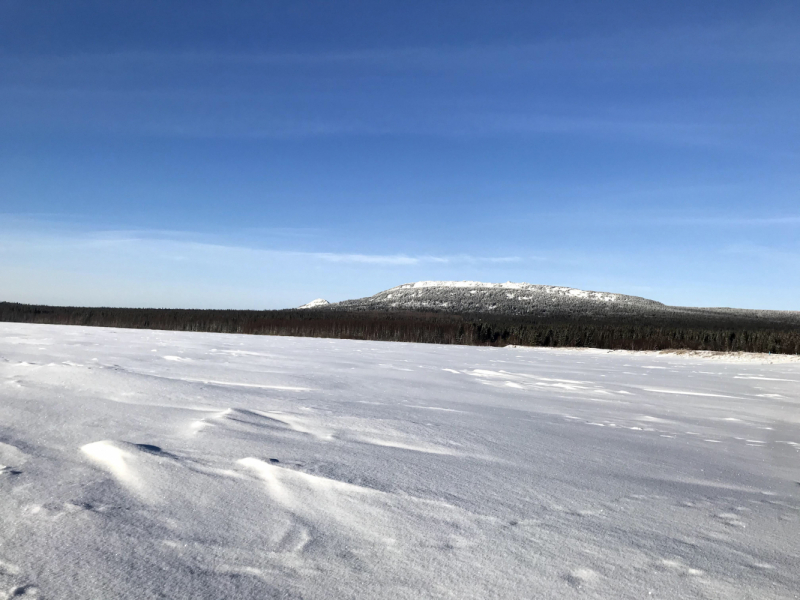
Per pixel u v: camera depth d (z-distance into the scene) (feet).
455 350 82.17
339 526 9.02
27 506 9.48
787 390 36.63
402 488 11.05
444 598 6.78
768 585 7.34
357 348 73.61
